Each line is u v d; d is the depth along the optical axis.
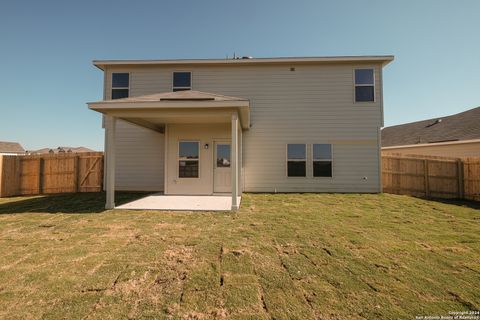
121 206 6.91
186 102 6.20
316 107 10.12
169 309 2.21
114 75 10.40
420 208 7.05
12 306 2.24
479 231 4.76
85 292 2.48
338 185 9.99
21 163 10.30
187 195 9.11
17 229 4.71
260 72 10.27
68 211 6.36
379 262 3.27
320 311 2.20
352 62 10.01
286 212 6.30
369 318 2.11
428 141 15.66
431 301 2.38
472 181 9.20
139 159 10.27
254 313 2.16
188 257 3.39
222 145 9.43
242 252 3.58
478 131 13.40
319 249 3.73
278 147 10.14
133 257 3.37
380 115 9.95
